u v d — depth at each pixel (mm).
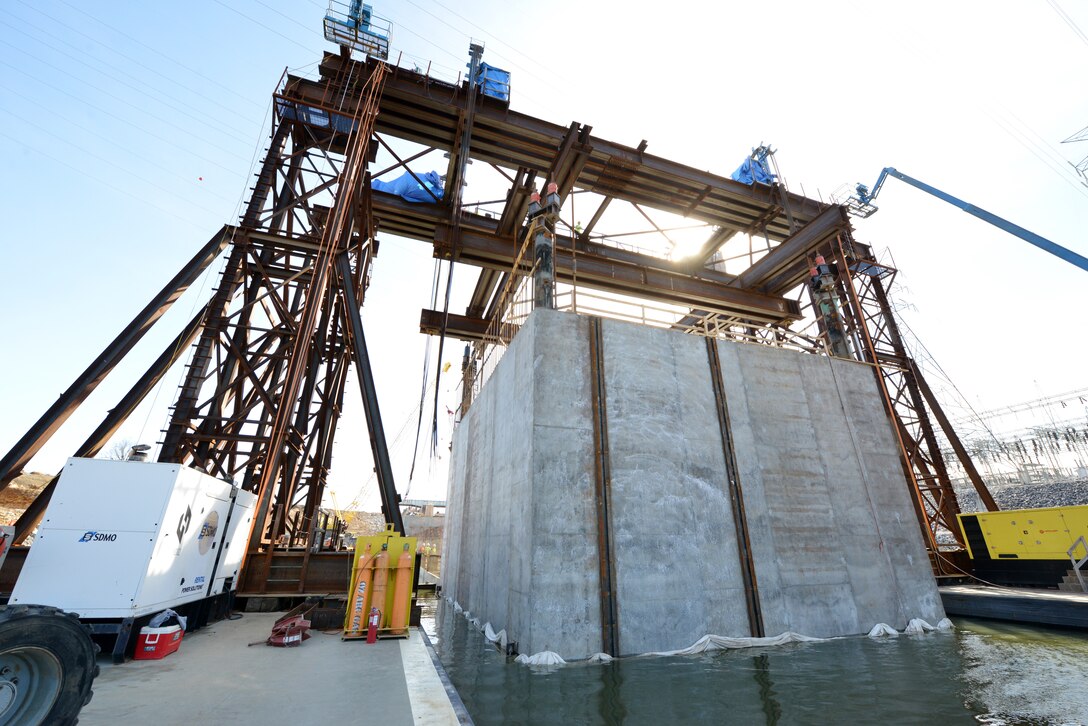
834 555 14195
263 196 17297
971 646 12039
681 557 12273
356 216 20828
